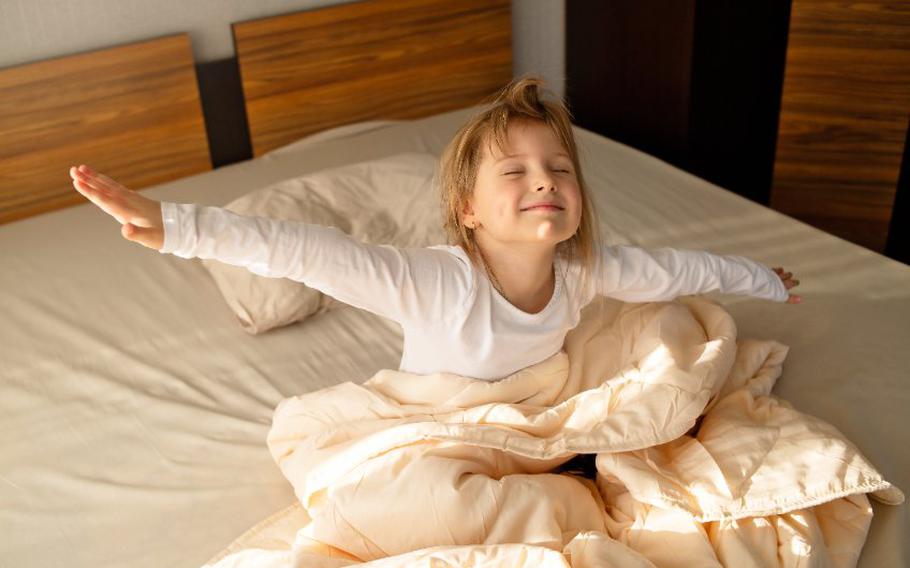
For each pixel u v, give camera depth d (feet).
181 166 7.61
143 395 4.87
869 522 3.64
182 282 5.85
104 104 7.12
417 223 5.83
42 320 5.51
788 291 4.66
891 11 7.03
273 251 3.32
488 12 8.45
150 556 3.87
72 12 6.97
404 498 3.45
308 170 7.12
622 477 3.64
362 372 4.97
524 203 3.54
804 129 7.80
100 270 5.98
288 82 7.80
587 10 8.80
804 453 3.76
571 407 3.93
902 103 7.33
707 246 5.87
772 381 4.46
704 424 4.09
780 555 3.45
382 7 7.92
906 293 5.24
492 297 3.77
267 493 4.18
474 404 3.90
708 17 7.88
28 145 6.98
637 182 6.77
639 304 4.46
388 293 3.56
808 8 7.30
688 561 3.36
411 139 7.59
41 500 4.22
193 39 7.52
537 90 3.82
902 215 8.05
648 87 8.54
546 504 3.48
